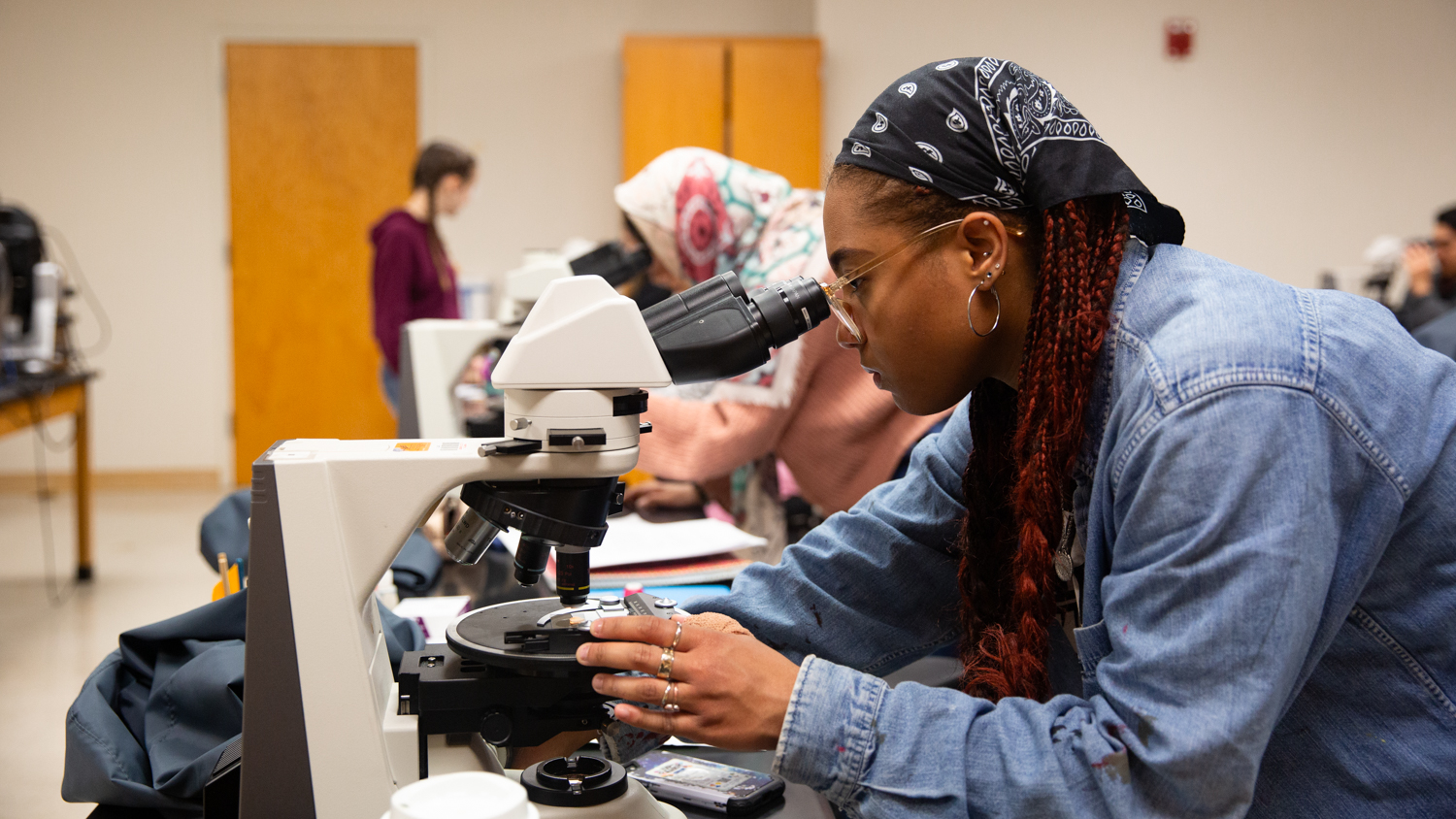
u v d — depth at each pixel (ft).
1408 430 2.42
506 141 20.24
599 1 20.10
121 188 19.66
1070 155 2.63
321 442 2.78
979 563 3.26
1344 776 2.57
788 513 7.65
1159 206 2.81
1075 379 2.64
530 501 2.66
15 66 19.27
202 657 3.40
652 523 6.31
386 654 2.94
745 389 6.07
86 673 10.25
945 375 2.87
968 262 2.70
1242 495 2.22
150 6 19.38
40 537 16.24
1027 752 2.40
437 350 7.11
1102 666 2.42
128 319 19.90
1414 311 15.35
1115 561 2.47
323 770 2.49
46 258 13.46
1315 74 17.95
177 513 18.02
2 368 12.05
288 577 2.49
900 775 2.43
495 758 2.72
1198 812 2.24
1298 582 2.18
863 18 17.92
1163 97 17.97
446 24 19.92
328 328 20.21
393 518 2.57
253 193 19.88
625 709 2.54
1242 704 2.16
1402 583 2.51
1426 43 17.88
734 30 20.24
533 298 7.26
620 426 2.64
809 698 2.47
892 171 2.67
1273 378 2.29
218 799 2.74
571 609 2.96
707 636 2.56
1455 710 2.54
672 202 6.35
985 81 2.65
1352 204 18.26
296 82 19.76
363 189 20.06
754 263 6.44
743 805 3.04
